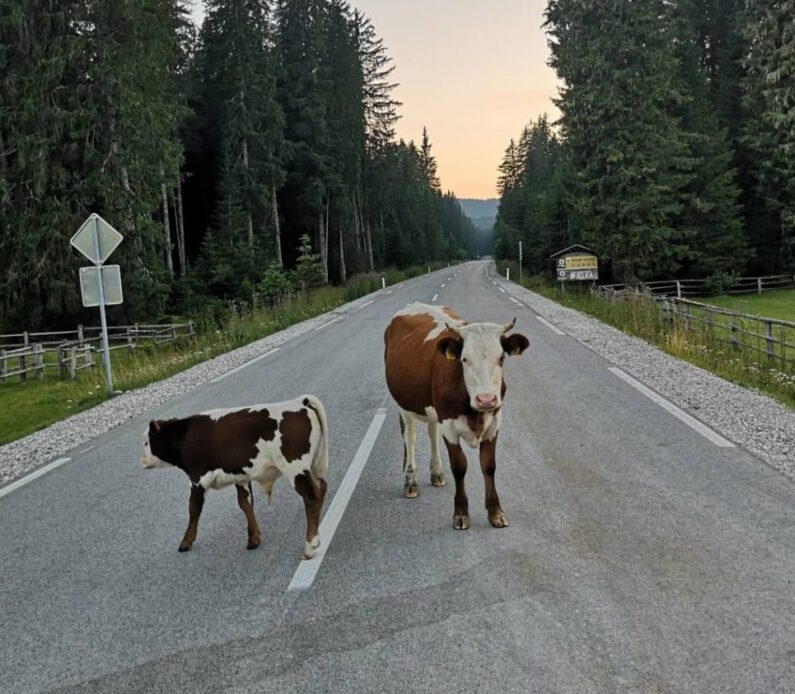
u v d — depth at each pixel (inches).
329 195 2007.9
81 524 237.3
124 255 1063.0
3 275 1029.8
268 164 1593.3
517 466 266.2
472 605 160.9
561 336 634.2
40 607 176.4
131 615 168.4
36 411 523.5
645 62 1235.2
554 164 2849.4
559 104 1461.6
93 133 1038.4
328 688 132.4
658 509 214.2
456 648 143.1
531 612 155.9
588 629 147.3
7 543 224.7
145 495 265.1
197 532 220.2
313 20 1847.9
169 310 1283.2
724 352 494.9
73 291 1017.5
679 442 284.4
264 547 205.2
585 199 1279.5
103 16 1031.6
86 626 164.4
